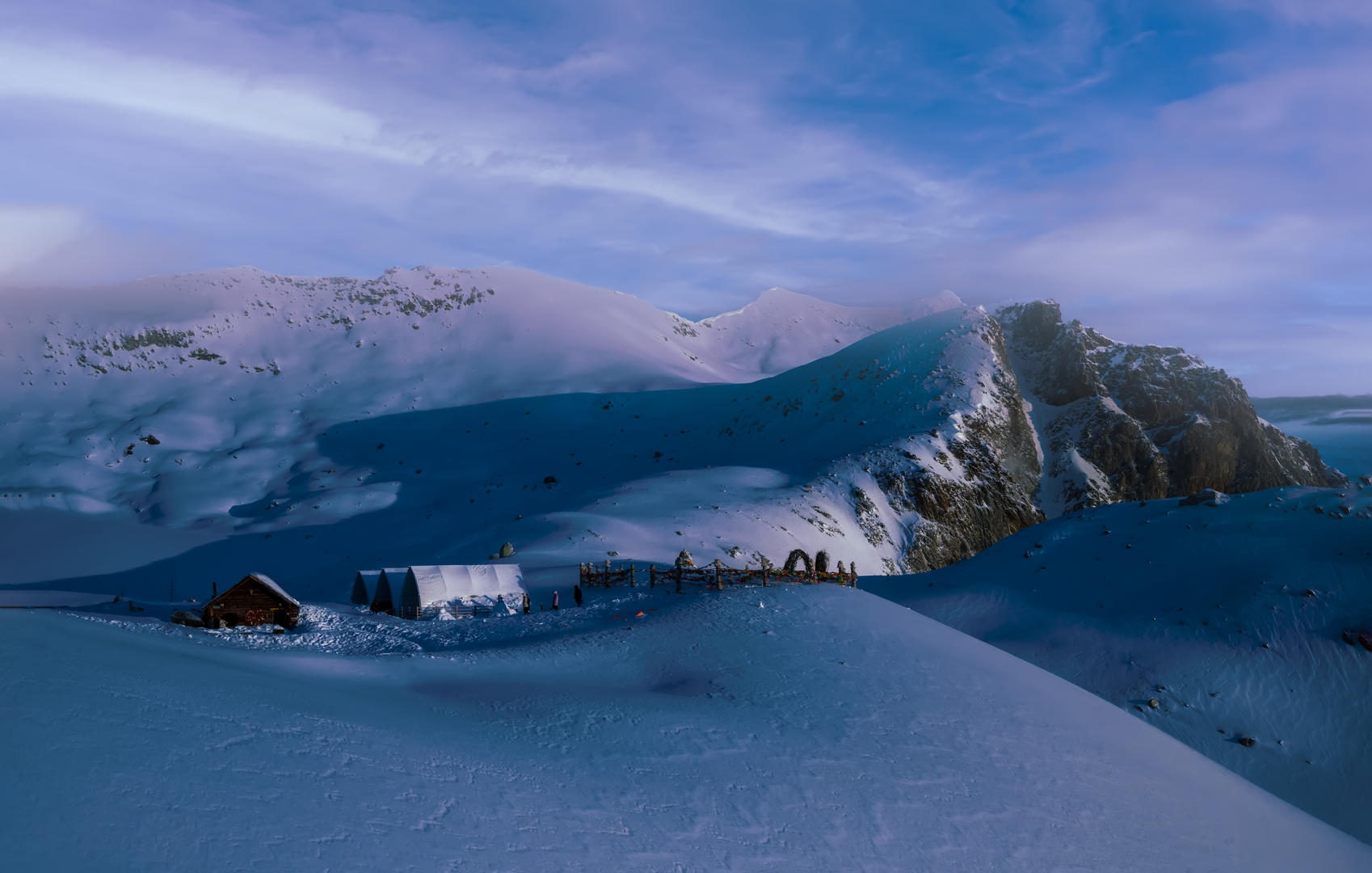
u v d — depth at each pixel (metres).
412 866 13.32
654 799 18.70
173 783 13.61
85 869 10.80
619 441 174.38
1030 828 21.39
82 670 17.36
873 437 146.38
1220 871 22.05
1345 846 26.88
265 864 12.14
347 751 17.17
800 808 19.80
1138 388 186.75
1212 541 52.22
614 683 29.56
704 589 45.50
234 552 115.75
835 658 32.53
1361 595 43.69
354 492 144.50
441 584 51.94
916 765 23.59
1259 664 41.75
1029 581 55.16
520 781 18.11
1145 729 31.66
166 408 187.25
